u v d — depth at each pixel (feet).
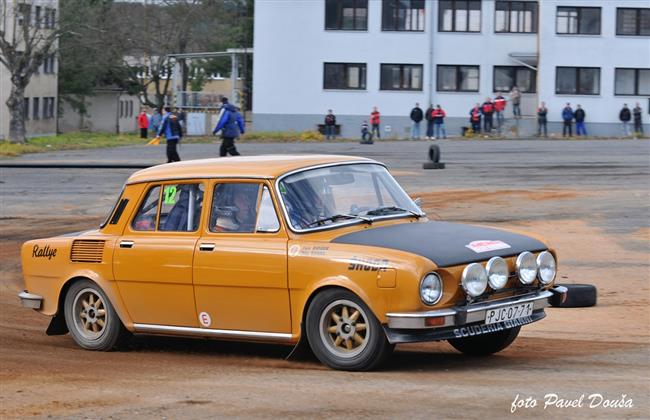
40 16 310.86
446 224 46.21
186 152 222.48
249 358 46.78
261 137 285.02
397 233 43.06
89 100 447.42
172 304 46.68
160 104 398.42
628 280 71.41
